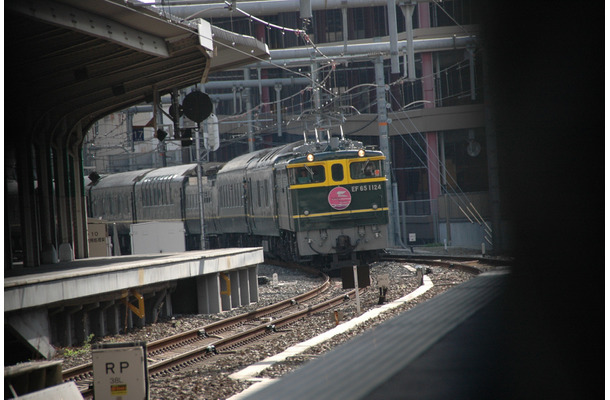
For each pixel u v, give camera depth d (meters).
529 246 13.77
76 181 80.00
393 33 93.31
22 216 64.38
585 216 13.80
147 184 144.25
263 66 147.50
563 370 8.93
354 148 90.75
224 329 52.69
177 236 106.31
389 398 7.70
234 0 66.44
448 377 8.43
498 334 10.05
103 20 45.06
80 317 48.41
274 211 96.88
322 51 114.31
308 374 8.89
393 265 96.38
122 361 26.25
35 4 38.78
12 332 39.75
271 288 83.38
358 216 87.88
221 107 192.50
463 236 123.50
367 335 11.20
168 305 61.84
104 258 77.62
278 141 188.00
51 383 23.89
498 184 16.59
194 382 31.77
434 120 138.38
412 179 150.75
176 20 50.62
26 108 60.69
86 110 75.19
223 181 124.88
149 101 73.56
